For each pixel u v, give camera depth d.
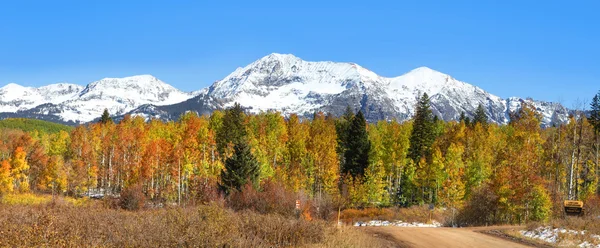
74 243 12.79
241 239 15.24
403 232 30.59
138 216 19.89
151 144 75.12
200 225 16.19
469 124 101.06
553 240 25.17
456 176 59.03
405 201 75.12
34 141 96.19
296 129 91.19
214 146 74.81
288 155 75.31
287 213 34.59
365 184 69.25
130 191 46.19
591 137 60.75
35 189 80.31
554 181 54.53
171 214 19.30
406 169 77.50
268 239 17.81
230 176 48.31
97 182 89.94
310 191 68.44
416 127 84.25
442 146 80.00
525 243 24.83
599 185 56.97
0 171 68.25
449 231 32.03
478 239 26.72
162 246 13.53
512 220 46.50
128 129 97.69
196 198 48.69
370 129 105.50
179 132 87.38
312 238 19.03
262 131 84.81
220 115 101.81
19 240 12.60
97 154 92.75
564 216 38.34
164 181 75.75
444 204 66.19
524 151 57.06
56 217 16.59
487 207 47.84
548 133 76.00
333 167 70.00
